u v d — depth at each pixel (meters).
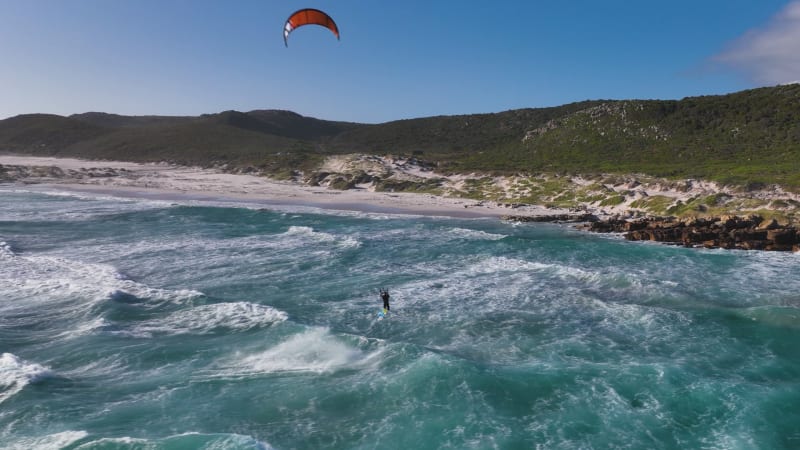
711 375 19.69
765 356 21.42
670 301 28.38
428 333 23.98
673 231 47.03
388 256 39.00
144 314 25.48
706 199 58.31
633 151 99.62
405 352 20.73
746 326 24.52
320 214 63.22
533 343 22.81
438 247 42.44
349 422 16.45
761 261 38.03
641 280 31.47
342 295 29.39
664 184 68.06
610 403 17.42
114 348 21.39
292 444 15.35
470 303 28.12
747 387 18.44
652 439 15.52
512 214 64.06
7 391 17.62
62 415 16.48
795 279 33.00
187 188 94.62
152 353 21.06
